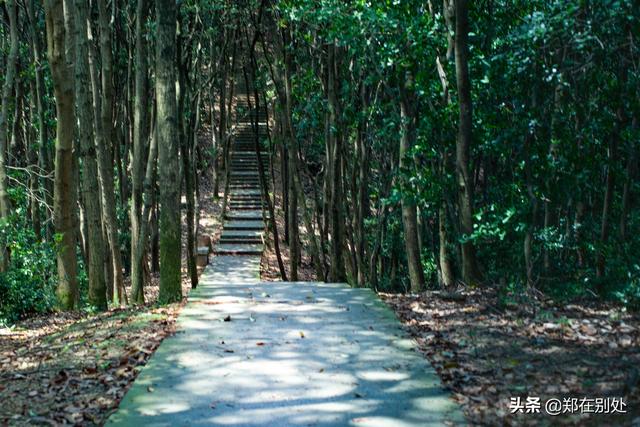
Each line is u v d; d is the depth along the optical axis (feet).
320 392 16.65
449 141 30.12
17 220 46.37
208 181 90.38
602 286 27.48
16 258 41.91
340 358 19.51
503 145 28.02
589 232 35.68
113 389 17.24
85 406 16.14
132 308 31.22
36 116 59.57
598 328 20.92
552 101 28.48
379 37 31.96
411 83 32.27
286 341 21.42
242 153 95.35
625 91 28.58
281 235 73.46
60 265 36.99
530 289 26.84
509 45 28.02
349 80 44.57
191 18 65.57
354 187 47.75
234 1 55.57
